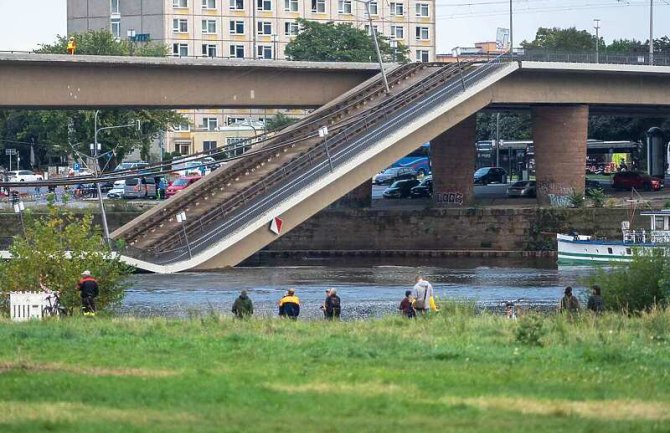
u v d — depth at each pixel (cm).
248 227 19975
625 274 13900
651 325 10469
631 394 6544
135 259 19188
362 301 16825
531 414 5866
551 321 10900
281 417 5747
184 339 8819
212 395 6288
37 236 12594
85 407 5994
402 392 6450
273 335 9219
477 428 5525
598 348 8356
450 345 8494
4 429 5462
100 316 11738
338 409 5956
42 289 12169
